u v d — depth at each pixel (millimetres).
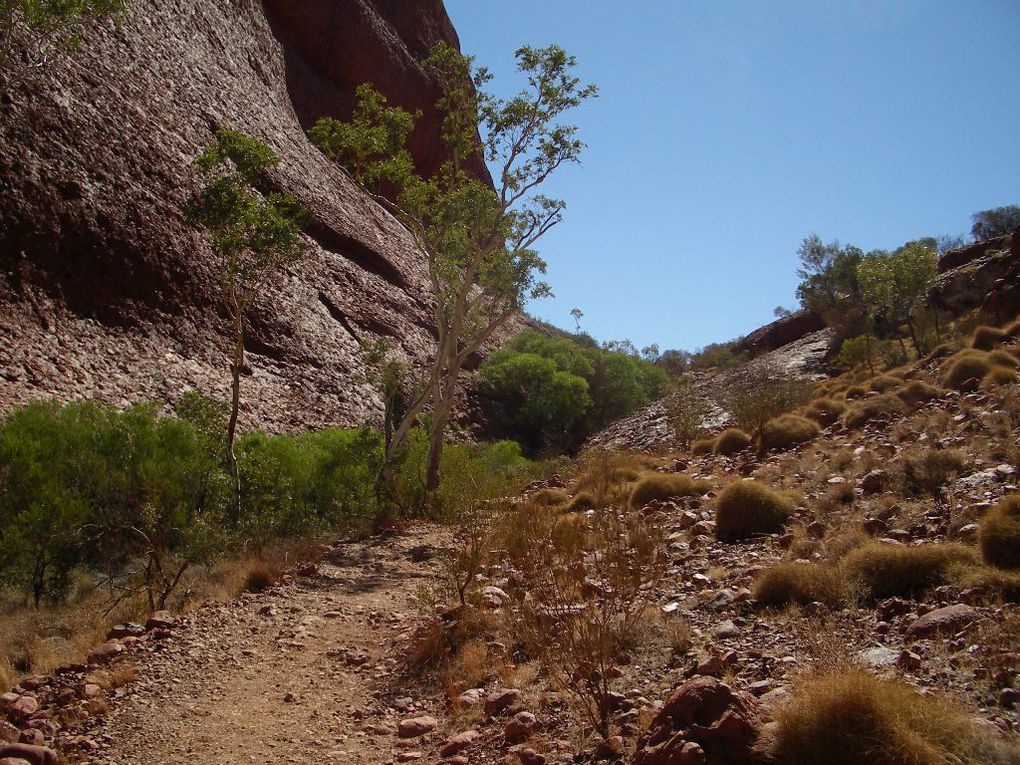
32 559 9797
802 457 13273
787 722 3514
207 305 21812
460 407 32031
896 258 27578
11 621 8289
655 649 5445
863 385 19953
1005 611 4820
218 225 12844
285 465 14672
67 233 18047
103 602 9062
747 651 5031
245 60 35281
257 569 9727
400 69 50281
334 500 14523
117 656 6879
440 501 15539
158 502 10477
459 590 7465
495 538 9281
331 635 7516
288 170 32219
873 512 8219
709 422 23406
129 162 21031
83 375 16422
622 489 12766
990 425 10727
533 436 34438
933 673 4172
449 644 6398
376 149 17828
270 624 7855
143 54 24906
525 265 17562
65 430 11883
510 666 5633
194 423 13281
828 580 6023
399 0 55031
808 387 22453
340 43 46688
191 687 6168
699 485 12305
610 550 5750
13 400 14062
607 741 4043
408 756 4637
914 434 12195
